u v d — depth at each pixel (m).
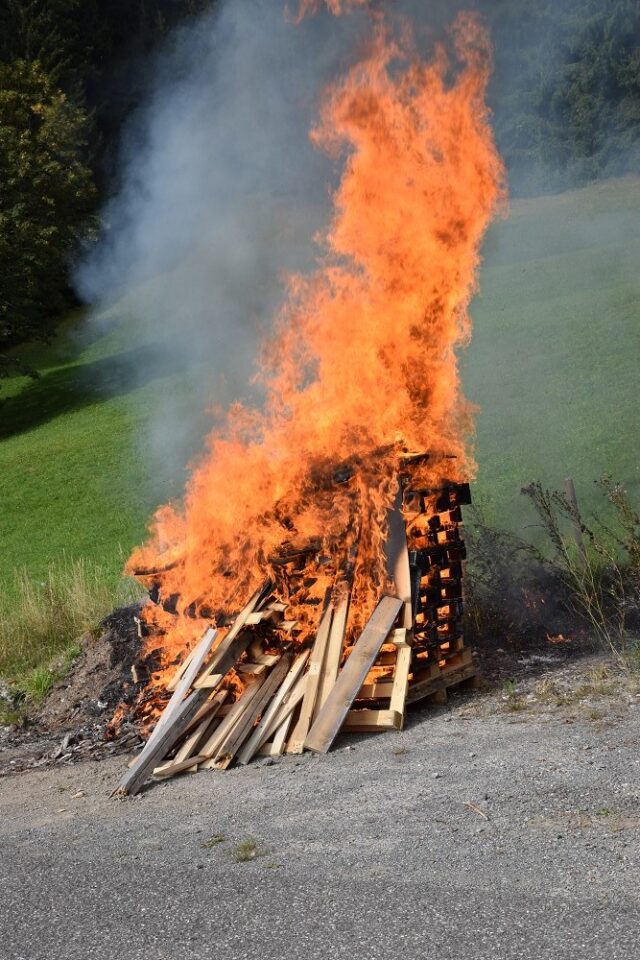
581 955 3.38
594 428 17.05
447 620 6.89
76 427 31.81
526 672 7.04
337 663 6.45
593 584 8.08
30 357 44.53
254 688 6.50
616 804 4.49
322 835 4.64
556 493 8.91
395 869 4.18
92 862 4.75
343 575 6.86
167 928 3.97
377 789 5.14
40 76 39.41
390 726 6.09
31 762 6.88
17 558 18.83
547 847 4.18
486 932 3.60
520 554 9.20
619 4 38.84
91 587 11.33
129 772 5.83
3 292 38.38
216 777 5.79
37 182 37.38
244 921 3.94
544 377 22.23
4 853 5.05
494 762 5.26
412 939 3.63
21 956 3.93
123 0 51.81
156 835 4.98
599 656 7.18
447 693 6.79
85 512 21.72
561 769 4.99
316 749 5.93
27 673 9.34
